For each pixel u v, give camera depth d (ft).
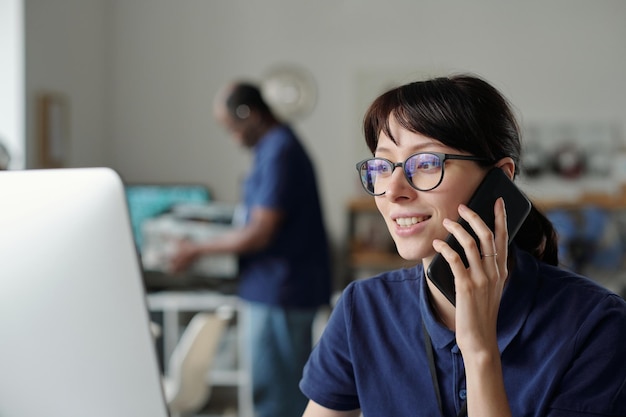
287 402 10.29
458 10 17.88
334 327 4.16
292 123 18.21
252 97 10.43
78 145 16.52
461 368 3.65
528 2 17.79
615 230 15.81
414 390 3.82
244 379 14.46
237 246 10.31
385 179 3.59
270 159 10.25
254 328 10.33
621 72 17.69
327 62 18.12
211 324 10.34
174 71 18.34
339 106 18.10
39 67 14.65
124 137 18.35
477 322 3.29
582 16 17.74
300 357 10.36
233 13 18.28
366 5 18.02
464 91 3.53
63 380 3.20
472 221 3.37
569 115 17.80
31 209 3.15
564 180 17.80
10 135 13.99
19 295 3.17
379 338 3.96
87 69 17.01
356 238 17.83
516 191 3.51
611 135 17.70
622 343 3.44
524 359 3.56
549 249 4.05
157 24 18.30
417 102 3.50
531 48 17.83
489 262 3.33
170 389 10.10
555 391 3.48
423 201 3.48
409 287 4.00
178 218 14.44
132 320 3.12
